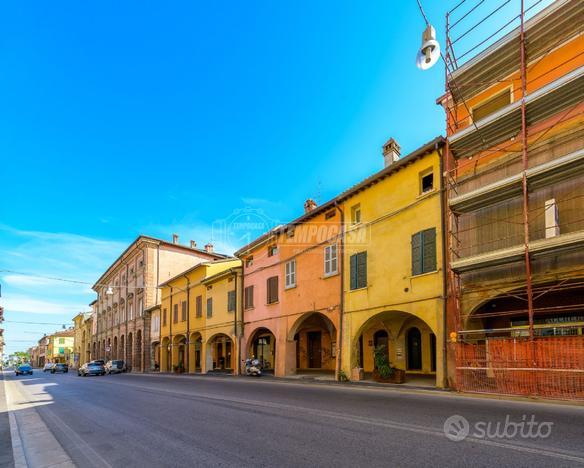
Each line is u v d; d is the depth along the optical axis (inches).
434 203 593.9
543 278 462.3
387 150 815.1
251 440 277.1
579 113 448.5
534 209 488.1
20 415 482.9
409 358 813.9
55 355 4402.1
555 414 327.0
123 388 758.5
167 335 1544.0
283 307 911.0
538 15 490.9
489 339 468.4
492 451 227.1
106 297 2669.8
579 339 398.0
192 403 480.1
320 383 683.4
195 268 1327.5
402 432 277.6
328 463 218.5
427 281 584.4
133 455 259.4
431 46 409.4
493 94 573.9
